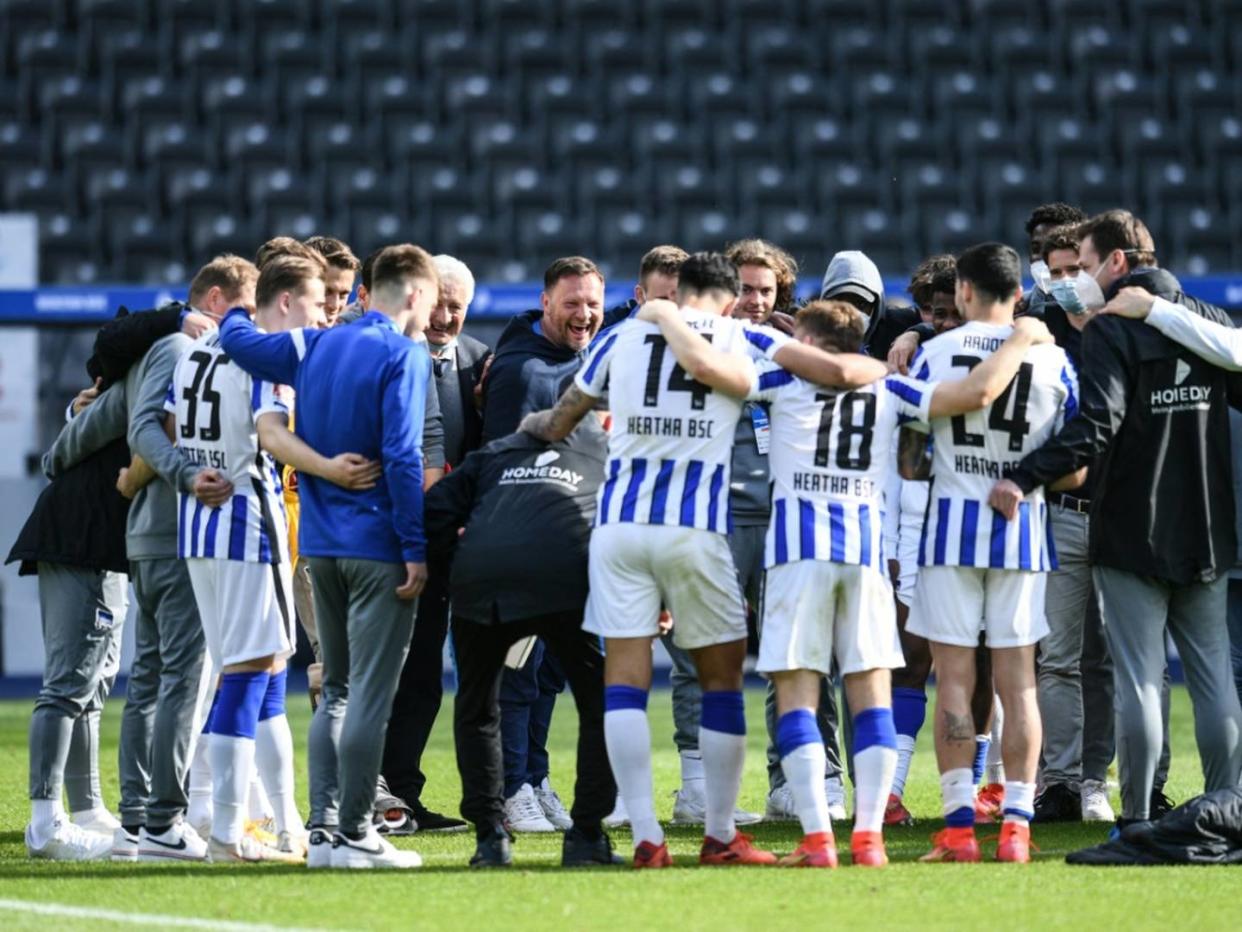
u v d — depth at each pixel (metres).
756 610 21.80
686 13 75.00
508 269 64.50
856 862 16.73
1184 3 74.06
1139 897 14.80
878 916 13.94
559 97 71.31
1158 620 18.02
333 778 17.38
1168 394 17.81
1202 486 17.89
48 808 18.62
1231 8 74.06
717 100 71.69
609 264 65.12
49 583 19.27
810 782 16.77
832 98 72.00
